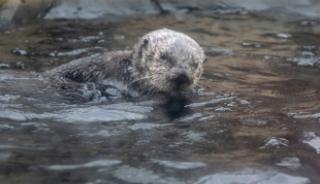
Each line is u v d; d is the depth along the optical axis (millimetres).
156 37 30797
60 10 41375
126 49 35500
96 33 38469
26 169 20406
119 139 23609
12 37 37094
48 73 30422
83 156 21734
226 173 20781
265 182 20312
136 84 30062
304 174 21000
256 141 23703
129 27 40125
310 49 37312
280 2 45250
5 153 21547
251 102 28422
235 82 31453
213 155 22312
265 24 42281
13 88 28188
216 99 28875
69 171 20453
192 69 29734
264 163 21688
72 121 25203
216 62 34531
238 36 39500
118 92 29375
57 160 21250
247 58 35406
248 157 22188
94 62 30641
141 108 27484
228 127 25234
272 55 36000
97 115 26062
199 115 26719
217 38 38938
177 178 20375
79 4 42000
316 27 42000
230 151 22719
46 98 27625
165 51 29797
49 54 34344
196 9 44406
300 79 32031
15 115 25172
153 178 20328
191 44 30859
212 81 31531
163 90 29531
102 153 22094
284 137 24062
